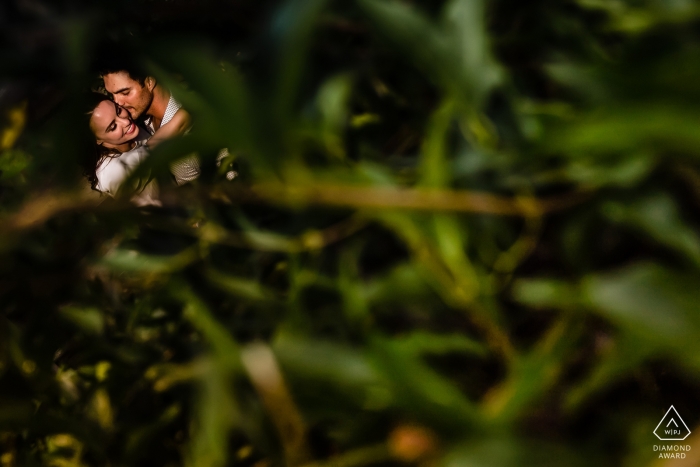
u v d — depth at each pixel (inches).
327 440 8.4
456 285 7.0
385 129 10.9
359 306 7.4
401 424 6.7
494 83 8.2
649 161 7.2
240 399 8.1
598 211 7.9
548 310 8.6
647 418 7.1
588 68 7.1
